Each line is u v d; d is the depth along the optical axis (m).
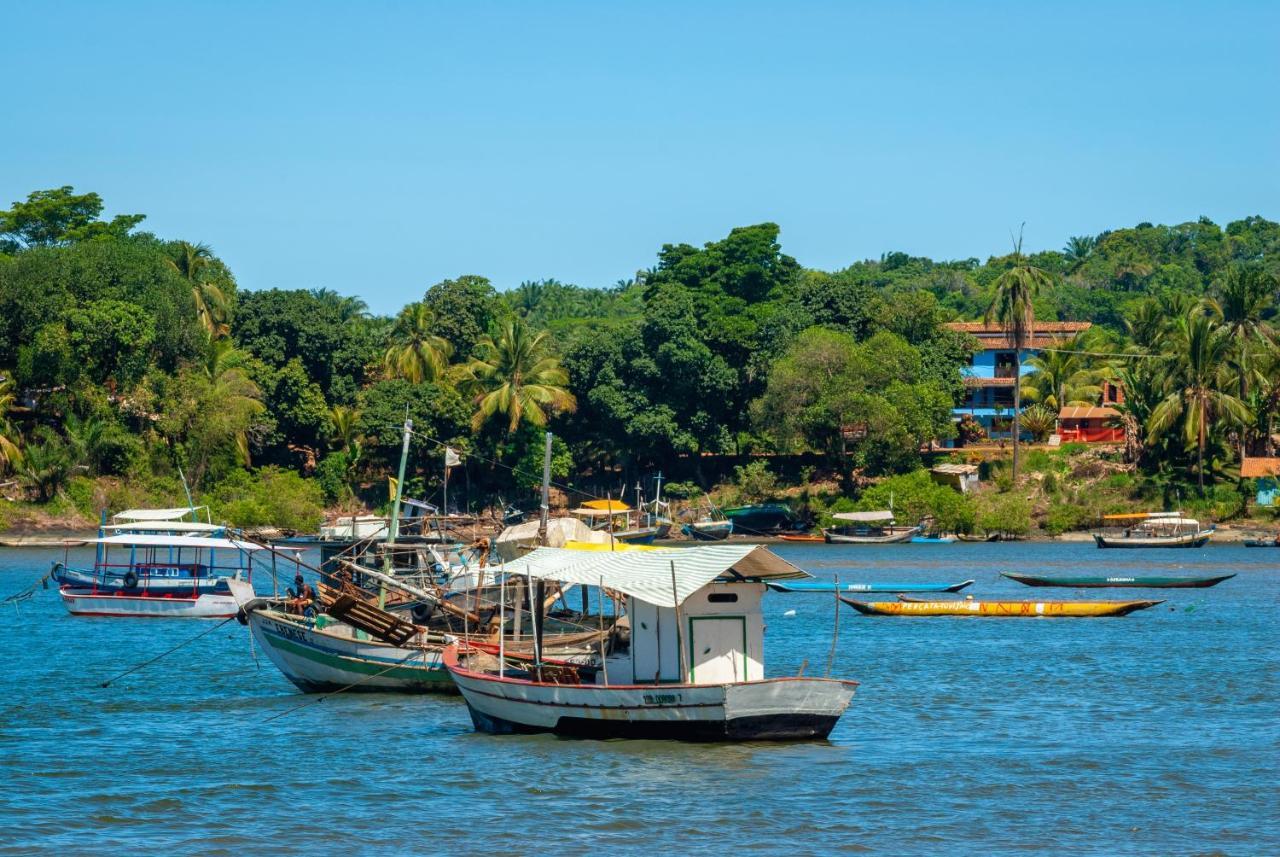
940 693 79.06
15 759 61.44
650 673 62.72
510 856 46.88
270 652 81.81
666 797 53.84
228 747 64.00
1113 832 49.56
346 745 64.19
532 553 70.38
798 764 59.47
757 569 64.50
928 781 56.56
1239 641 103.50
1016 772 58.28
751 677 62.66
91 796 54.56
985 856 46.88
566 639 73.38
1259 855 46.91
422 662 78.00
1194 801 53.69
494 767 58.97
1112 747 63.50
